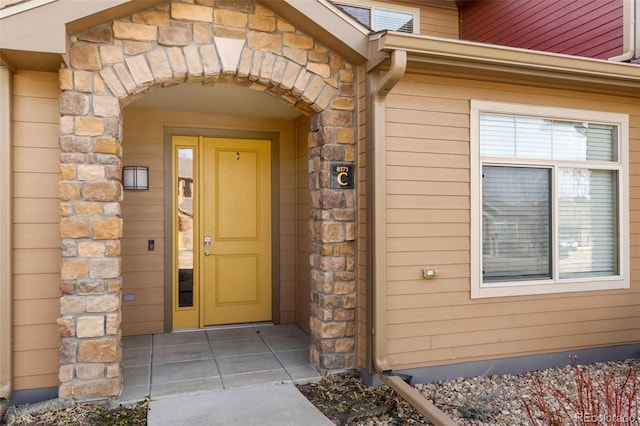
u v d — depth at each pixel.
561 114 4.07
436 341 3.65
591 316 4.18
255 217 5.21
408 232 3.57
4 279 2.80
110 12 2.88
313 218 3.77
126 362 3.86
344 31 3.34
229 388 3.30
